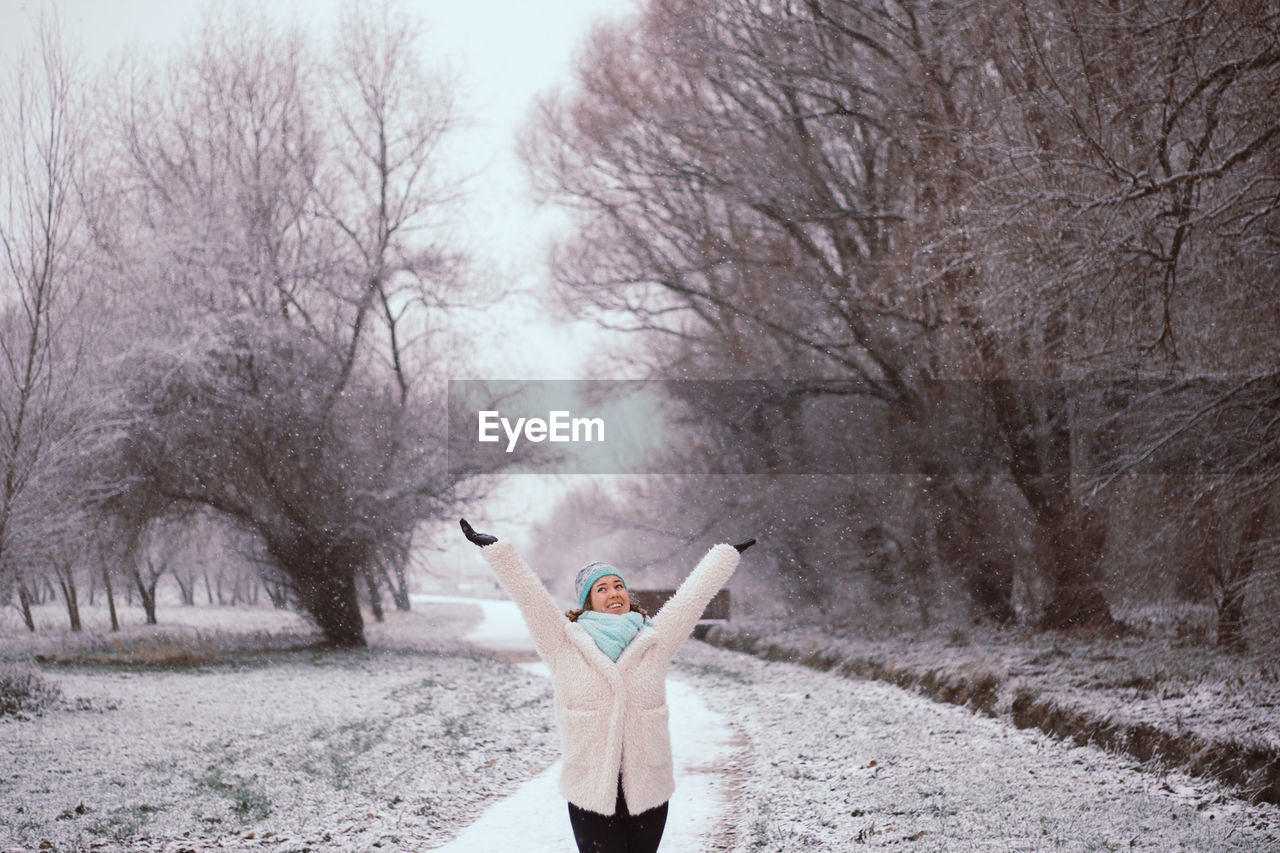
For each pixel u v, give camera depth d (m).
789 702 14.22
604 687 4.41
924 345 18.42
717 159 23.39
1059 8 10.88
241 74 26.83
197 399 22.88
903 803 7.13
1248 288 10.12
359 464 25.80
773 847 6.21
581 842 4.39
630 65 25.66
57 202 15.70
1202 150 10.23
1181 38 9.89
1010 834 6.16
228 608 54.59
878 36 18.30
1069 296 10.69
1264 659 10.17
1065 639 14.77
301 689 16.52
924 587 20.59
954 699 13.27
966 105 14.88
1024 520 16.95
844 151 22.14
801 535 25.11
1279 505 10.24
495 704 14.73
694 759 9.91
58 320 16.42
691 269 25.34
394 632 34.62
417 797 8.04
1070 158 10.46
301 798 7.84
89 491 21.11
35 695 13.61
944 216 13.86
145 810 7.44
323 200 27.77
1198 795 7.45
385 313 28.33
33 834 6.65
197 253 23.48
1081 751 9.32
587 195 28.25
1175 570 11.45
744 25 21.20
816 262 22.56
